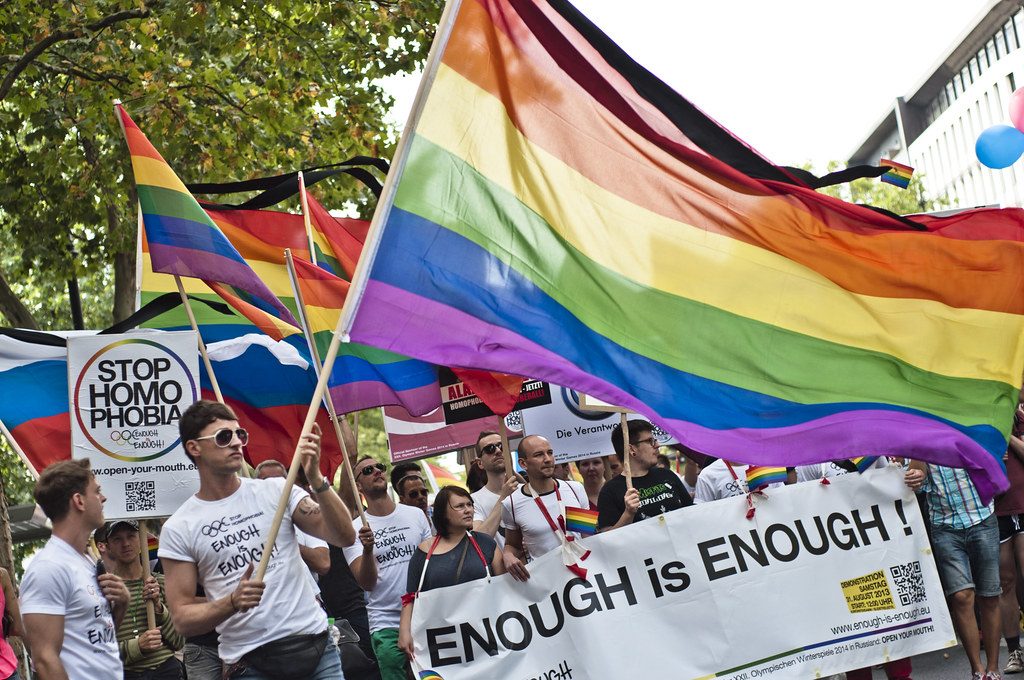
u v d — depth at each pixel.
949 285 6.88
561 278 6.39
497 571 7.79
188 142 18.28
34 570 5.87
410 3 17.38
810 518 7.66
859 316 6.82
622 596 7.44
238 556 5.69
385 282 6.04
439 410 11.84
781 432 6.50
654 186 6.65
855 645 7.56
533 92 6.52
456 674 7.38
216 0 17.31
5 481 23.69
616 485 8.45
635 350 6.42
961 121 93.19
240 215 10.54
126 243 19.97
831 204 6.76
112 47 17.78
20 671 10.88
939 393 6.81
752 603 7.51
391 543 8.96
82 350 7.77
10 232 21.52
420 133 6.23
